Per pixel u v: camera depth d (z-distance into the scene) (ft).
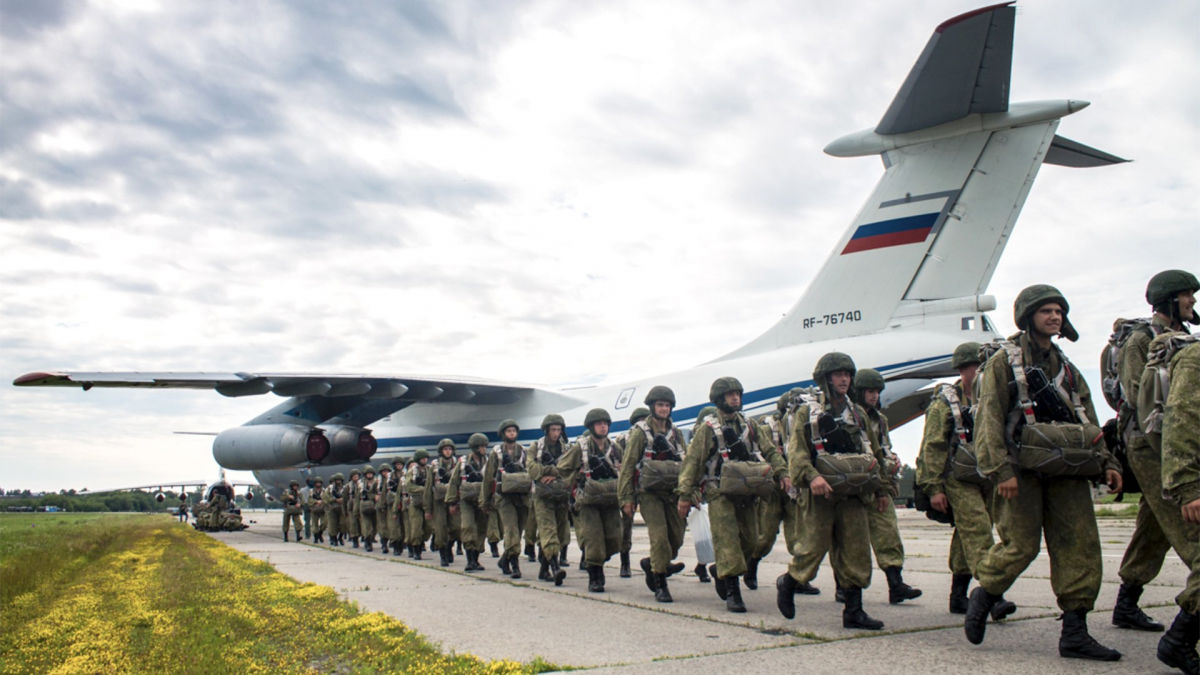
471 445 34.04
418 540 42.14
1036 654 13.97
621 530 26.71
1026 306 13.52
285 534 66.54
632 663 14.15
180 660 15.46
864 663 13.58
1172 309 13.43
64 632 19.58
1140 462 13.15
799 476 17.63
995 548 14.08
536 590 26.61
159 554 43.75
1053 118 40.04
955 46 34.17
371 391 59.52
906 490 86.79
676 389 53.42
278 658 15.65
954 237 42.88
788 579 18.60
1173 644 11.87
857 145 44.86
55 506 281.33
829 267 47.42
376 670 14.24
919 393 44.24
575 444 26.45
